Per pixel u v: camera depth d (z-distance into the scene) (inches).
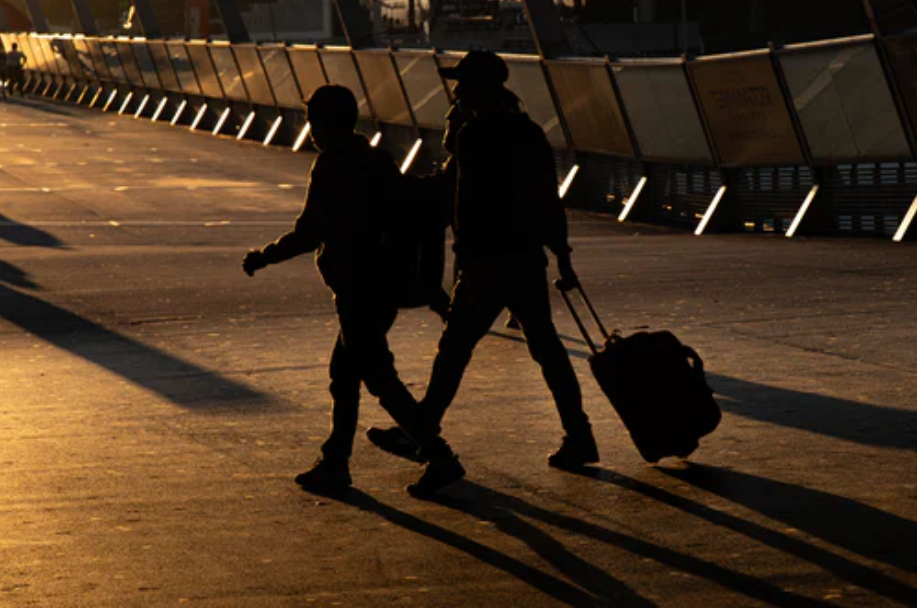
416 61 2989.7
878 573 498.3
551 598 480.4
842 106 1849.2
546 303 634.2
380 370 615.5
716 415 635.5
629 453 684.1
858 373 864.3
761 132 1998.0
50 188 2824.8
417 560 524.1
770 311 1143.6
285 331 1117.7
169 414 801.6
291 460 685.3
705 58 2070.6
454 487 628.4
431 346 1023.0
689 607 468.8
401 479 645.9
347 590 491.2
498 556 527.2
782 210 2010.3
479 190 613.3
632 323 1103.6
